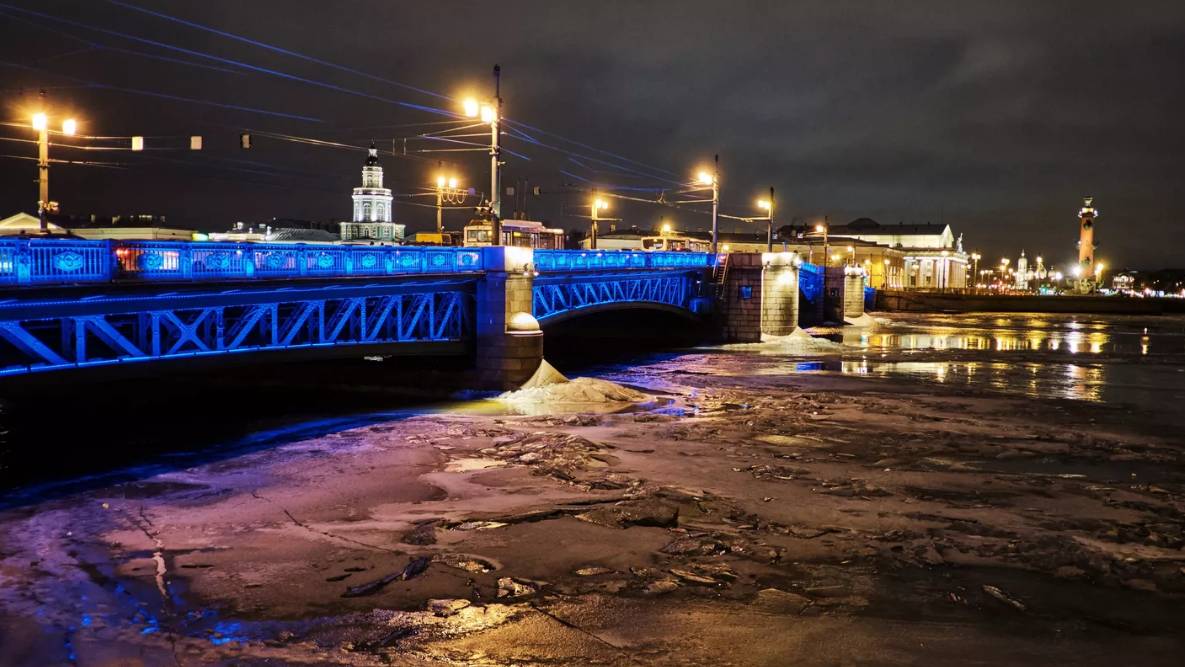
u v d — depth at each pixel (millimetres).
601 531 14867
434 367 33781
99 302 18281
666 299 59875
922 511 16766
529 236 54062
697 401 32875
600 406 30000
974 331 88562
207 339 21969
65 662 9648
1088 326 101562
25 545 13859
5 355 20812
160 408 29094
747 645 10312
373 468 19859
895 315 131375
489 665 9680
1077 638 10688
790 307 67500
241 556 13352
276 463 20375
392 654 9922
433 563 13047
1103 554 13930
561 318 40812
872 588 12328
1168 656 10188
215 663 9656
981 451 23219
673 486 18469
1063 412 31391
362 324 27109
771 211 68375
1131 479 20078
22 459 20781
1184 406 33312
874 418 28969
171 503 16641
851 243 179875
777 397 34406
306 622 10812
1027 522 16094
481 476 19109
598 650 10102
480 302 31922
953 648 10328
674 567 13055
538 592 11938
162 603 11414
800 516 16219
